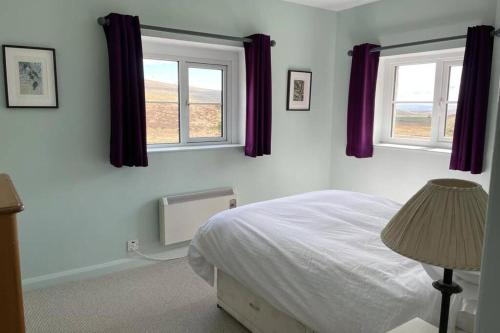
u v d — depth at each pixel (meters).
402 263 1.70
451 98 3.38
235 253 2.10
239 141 3.77
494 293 0.50
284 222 2.23
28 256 2.74
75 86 2.77
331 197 2.76
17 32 2.53
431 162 3.36
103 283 2.88
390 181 3.71
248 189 3.73
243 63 3.61
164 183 3.24
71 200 2.86
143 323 2.36
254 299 2.15
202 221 3.36
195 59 3.43
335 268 1.67
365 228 2.17
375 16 3.69
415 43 3.28
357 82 3.75
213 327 2.33
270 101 3.53
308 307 1.66
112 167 2.98
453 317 1.37
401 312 1.41
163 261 3.28
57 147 2.76
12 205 0.67
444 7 3.15
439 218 0.98
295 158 4.02
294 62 3.85
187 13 3.15
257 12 3.53
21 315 0.70
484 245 0.52
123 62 2.79
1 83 2.51
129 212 3.11
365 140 3.78
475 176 3.01
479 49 2.82
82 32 2.74
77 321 2.37
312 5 3.85
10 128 2.58
